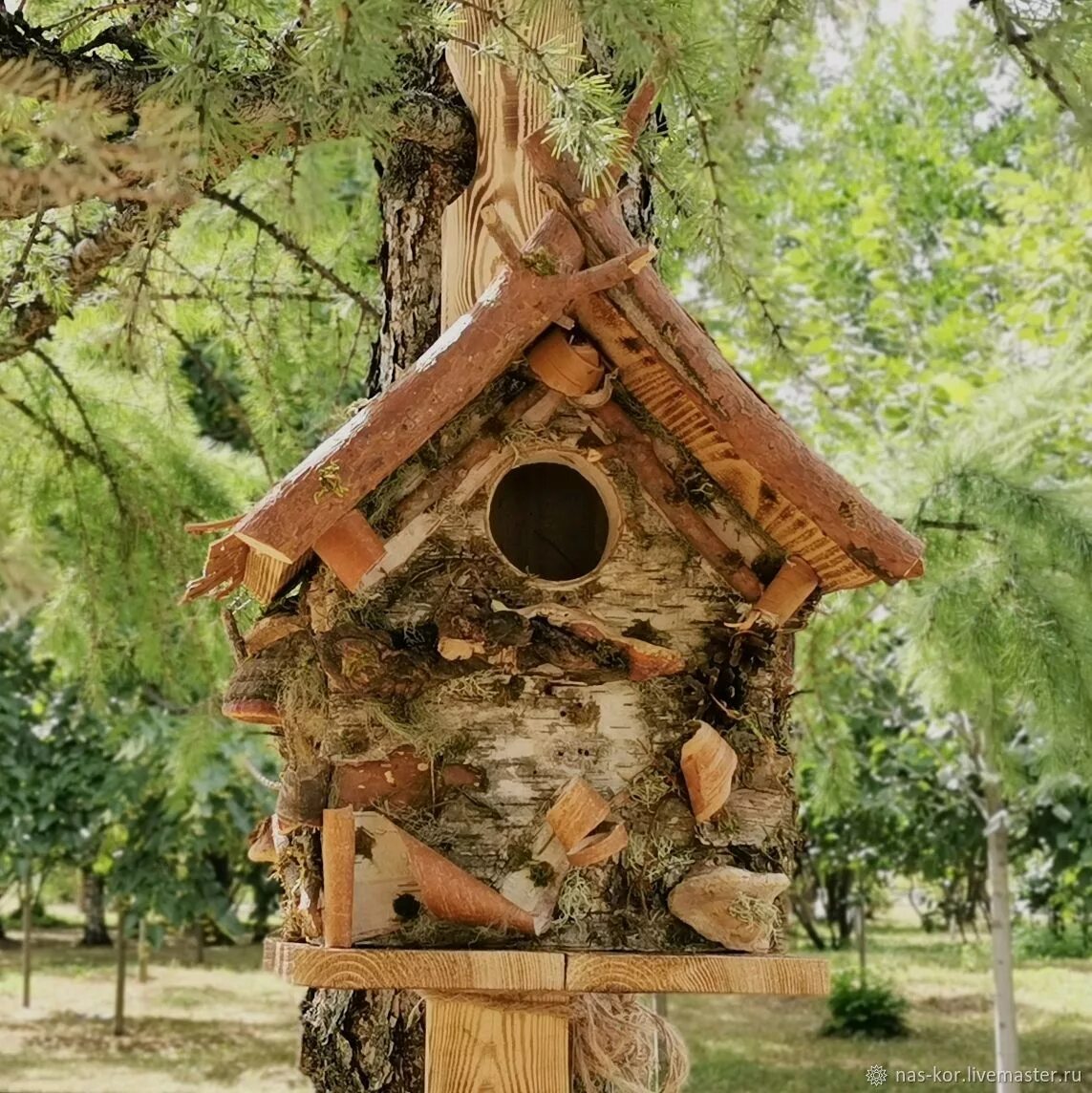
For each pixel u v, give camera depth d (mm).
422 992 2629
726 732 2580
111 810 8594
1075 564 4391
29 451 4715
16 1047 10758
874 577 2520
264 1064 10383
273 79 2502
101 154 2117
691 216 3352
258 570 2502
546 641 2490
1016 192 8141
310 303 4652
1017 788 5848
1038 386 4883
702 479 2604
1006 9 2898
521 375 2561
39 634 5520
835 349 6414
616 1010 2869
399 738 2449
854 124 10297
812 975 2365
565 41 2764
